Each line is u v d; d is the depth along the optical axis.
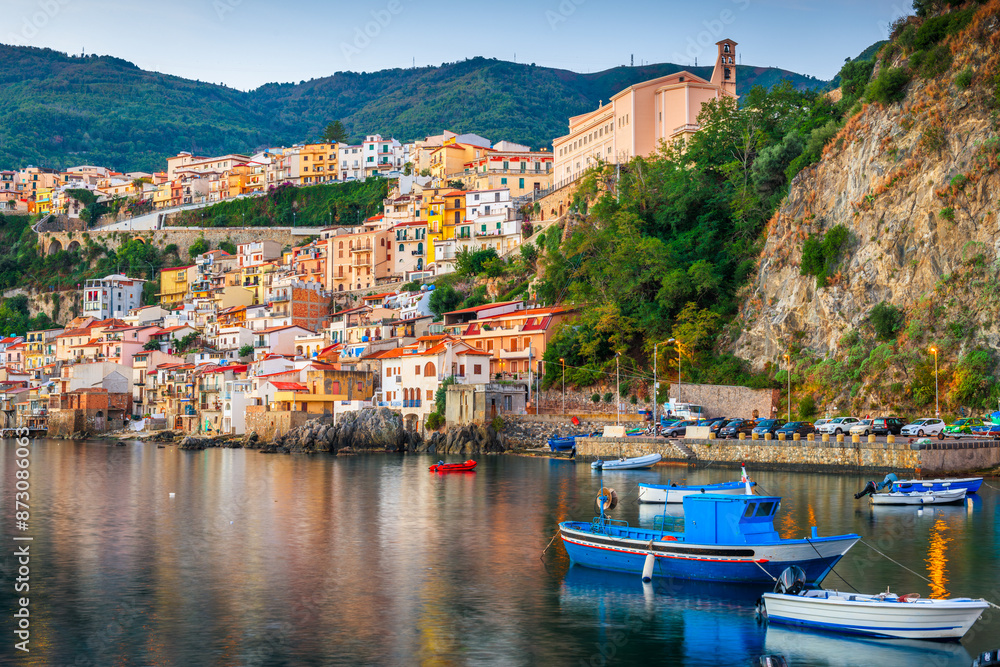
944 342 105.62
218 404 178.50
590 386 140.62
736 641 42.88
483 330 162.25
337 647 42.50
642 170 175.25
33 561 59.53
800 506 75.12
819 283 121.81
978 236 107.25
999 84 110.06
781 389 120.69
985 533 64.12
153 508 81.75
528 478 101.75
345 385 161.50
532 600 49.41
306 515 76.94
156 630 45.03
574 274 162.88
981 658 39.22
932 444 87.81
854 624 43.19
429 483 98.19
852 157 125.19
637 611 47.28
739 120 168.00
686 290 137.62
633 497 84.50
